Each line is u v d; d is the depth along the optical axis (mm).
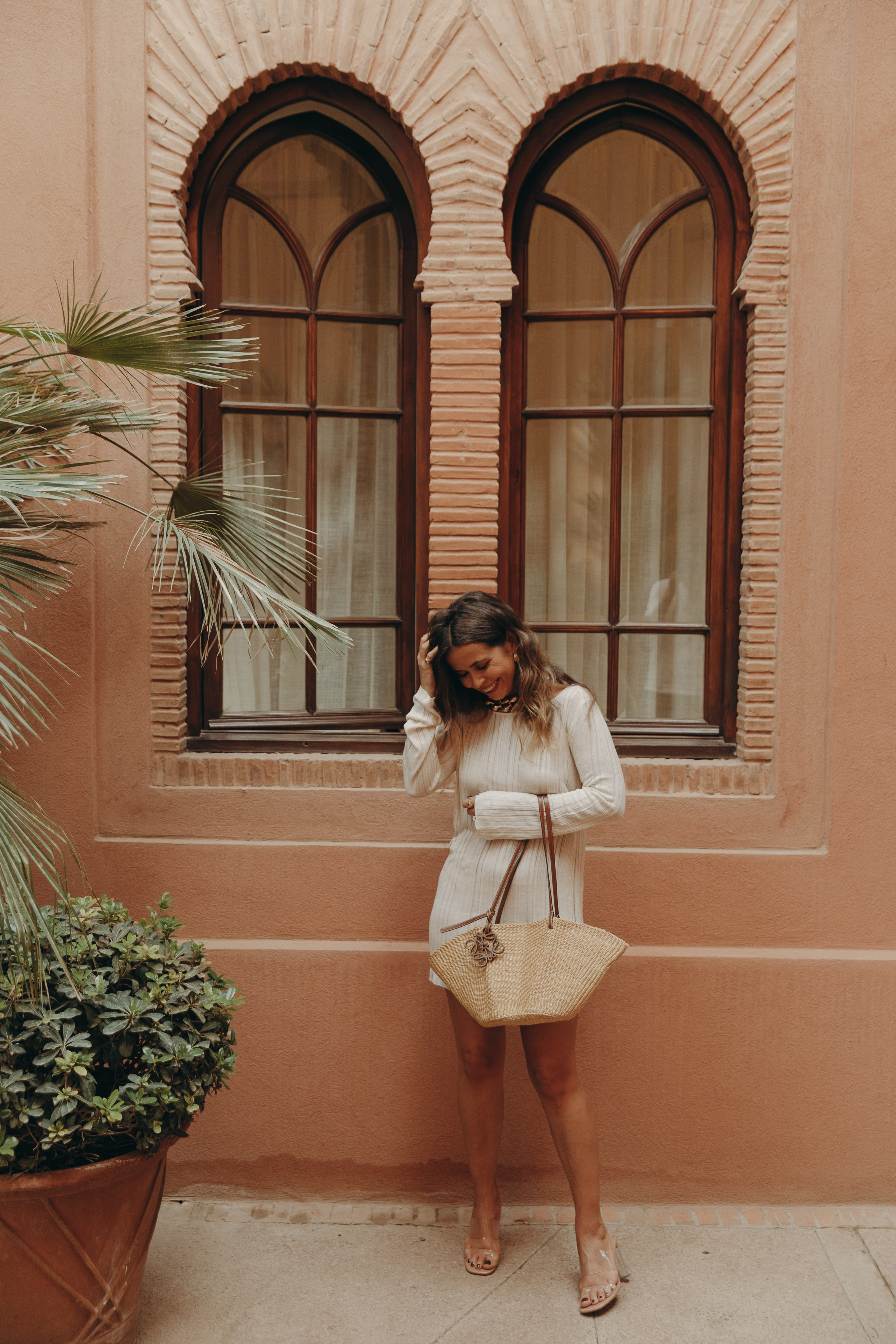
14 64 2838
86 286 2893
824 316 2873
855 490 2895
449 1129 2975
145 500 2945
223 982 2480
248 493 3160
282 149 3086
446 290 2879
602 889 2969
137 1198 2285
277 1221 2893
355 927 2992
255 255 3115
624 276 3084
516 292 3033
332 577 3197
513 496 3109
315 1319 2465
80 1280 2209
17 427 2336
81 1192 2158
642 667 3170
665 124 3002
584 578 3182
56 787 2982
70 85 2840
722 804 2961
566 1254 2734
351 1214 2926
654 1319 2467
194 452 3074
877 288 2854
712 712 3117
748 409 2982
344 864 2979
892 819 2949
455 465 2912
